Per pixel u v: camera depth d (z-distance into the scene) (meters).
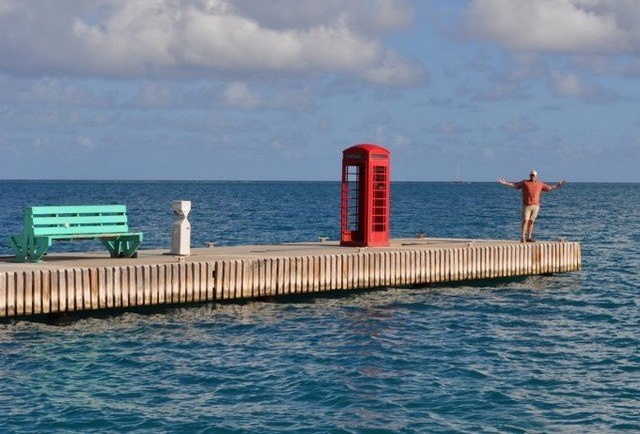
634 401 19.53
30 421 17.55
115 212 29.91
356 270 32.00
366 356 23.30
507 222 87.31
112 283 26.48
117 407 18.56
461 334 26.44
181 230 30.86
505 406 19.05
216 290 28.78
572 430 17.58
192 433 17.11
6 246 54.56
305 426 17.58
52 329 25.36
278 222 82.31
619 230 75.06
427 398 19.52
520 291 34.56
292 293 30.58
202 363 22.30
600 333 26.92
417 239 39.41
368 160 35.06
